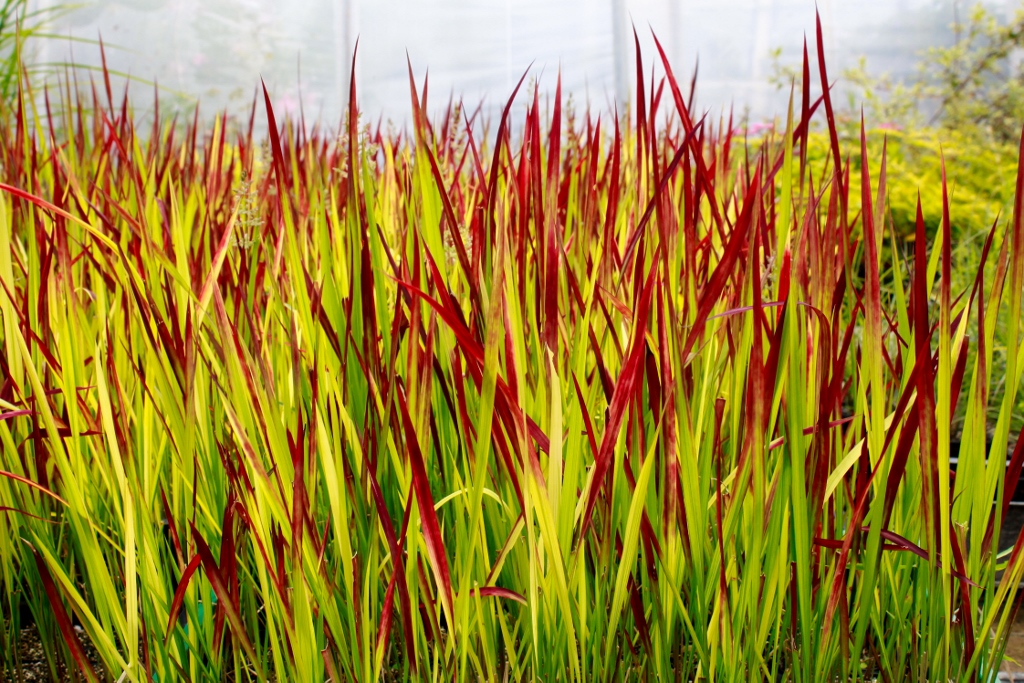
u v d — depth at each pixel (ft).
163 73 15.10
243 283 3.15
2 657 3.09
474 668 2.50
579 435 2.13
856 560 2.39
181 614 2.63
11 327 2.26
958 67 12.67
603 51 15.02
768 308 2.58
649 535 2.20
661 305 2.10
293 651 2.15
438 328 2.37
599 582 2.27
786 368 2.05
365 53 15.38
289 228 2.37
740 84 14.76
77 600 2.24
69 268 2.59
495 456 2.31
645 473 2.02
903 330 2.55
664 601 2.33
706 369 2.75
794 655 2.40
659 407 2.18
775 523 2.29
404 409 1.95
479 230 2.19
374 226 2.21
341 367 2.31
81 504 2.26
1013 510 4.52
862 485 2.22
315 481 2.30
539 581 2.19
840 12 14.33
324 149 4.99
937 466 2.05
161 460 2.58
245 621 2.82
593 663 2.30
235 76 15.28
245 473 2.31
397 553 2.12
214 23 15.07
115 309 2.79
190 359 2.22
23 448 2.76
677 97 2.20
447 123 4.64
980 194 9.00
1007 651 3.55
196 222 4.04
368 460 2.14
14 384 2.44
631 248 2.19
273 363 3.11
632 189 3.18
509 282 2.04
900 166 9.35
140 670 2.31
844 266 2.35
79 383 2.78
